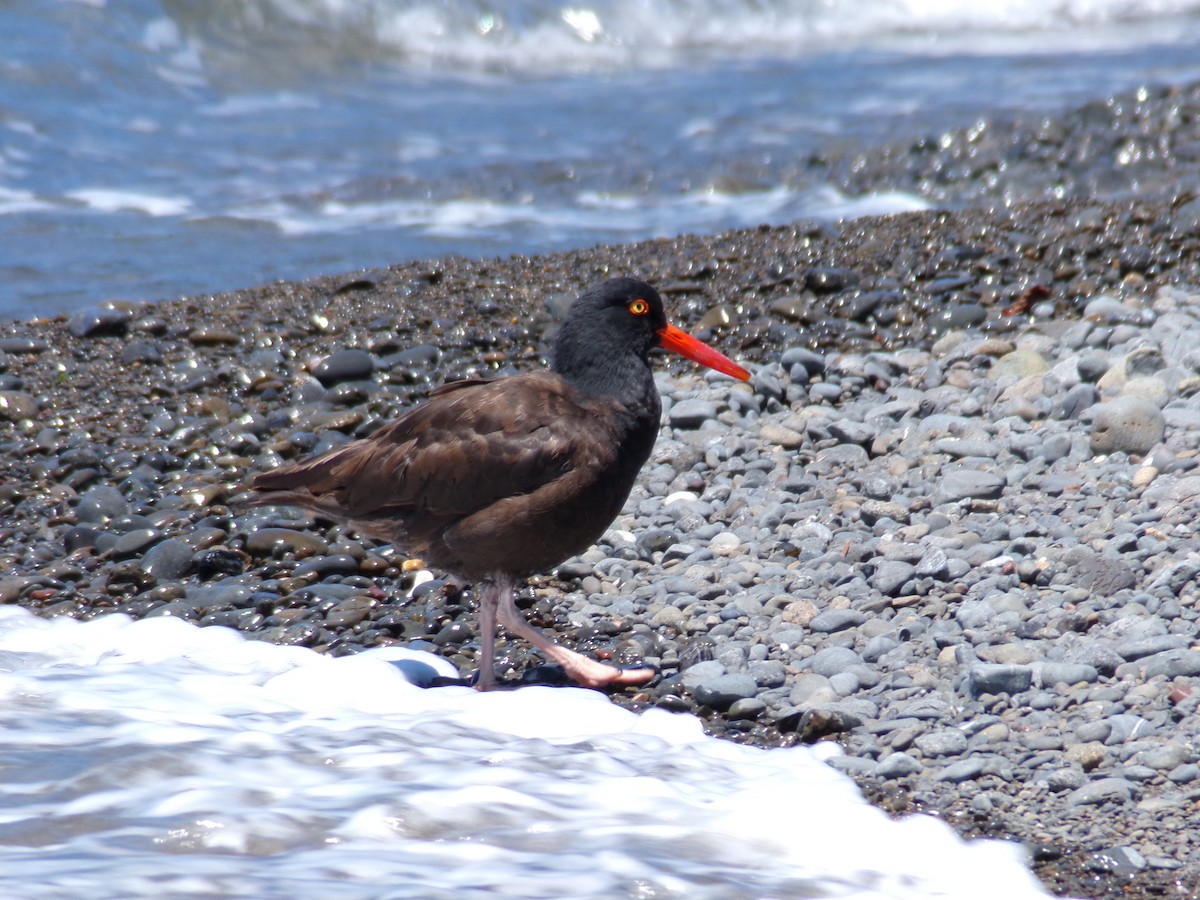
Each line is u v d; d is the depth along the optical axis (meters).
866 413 13.28
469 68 31.36
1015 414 12.74
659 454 12.74
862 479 11.91
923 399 13.18
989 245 17.64
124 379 14.83
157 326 15.92
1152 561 9.78
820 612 9.85
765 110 28.08
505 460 8.94
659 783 7.24
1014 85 29.58
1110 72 30.62
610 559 10.99
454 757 7.51
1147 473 11.16
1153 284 16.11
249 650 9.45
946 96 28.73
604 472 9.16
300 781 7.10
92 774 7.11
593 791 7.12
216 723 7.95
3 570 11.20
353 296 16.94
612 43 33.16
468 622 10.16
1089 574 9.65
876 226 18.98
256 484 9.81
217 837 6.41
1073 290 15.98
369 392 14.29
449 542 9.19
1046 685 8.52
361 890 5.89
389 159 24.48
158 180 22.75
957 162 23.98
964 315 15.35
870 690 8.75
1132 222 18.14
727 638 9.59
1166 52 32.81
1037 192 22.64
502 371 14.80
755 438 12.98
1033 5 37.38
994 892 6.52
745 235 18.95
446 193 22.98
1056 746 7.91
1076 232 17.86
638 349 9.53
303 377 14.59
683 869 6.27
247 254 19.52
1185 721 7.94
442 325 15.85
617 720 8.36
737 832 6.79
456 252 19.86
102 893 5.79
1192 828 7.14
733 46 34.88
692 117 27.64
